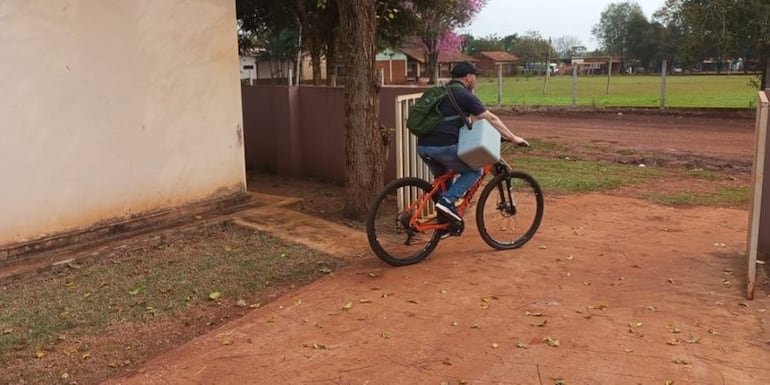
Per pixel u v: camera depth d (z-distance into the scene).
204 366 3.85
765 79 16.81
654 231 6.77
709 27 16.00
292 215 7.27
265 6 12.64
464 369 3.76
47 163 5.79
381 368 3.79
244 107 10.93
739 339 4.06
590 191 8.99
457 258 5.88
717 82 34.97
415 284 5.18
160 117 6.74
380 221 7.12
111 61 6.22
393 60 43.97
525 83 39.66
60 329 4.40
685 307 4.60
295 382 3.65
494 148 5.45
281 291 5.14
